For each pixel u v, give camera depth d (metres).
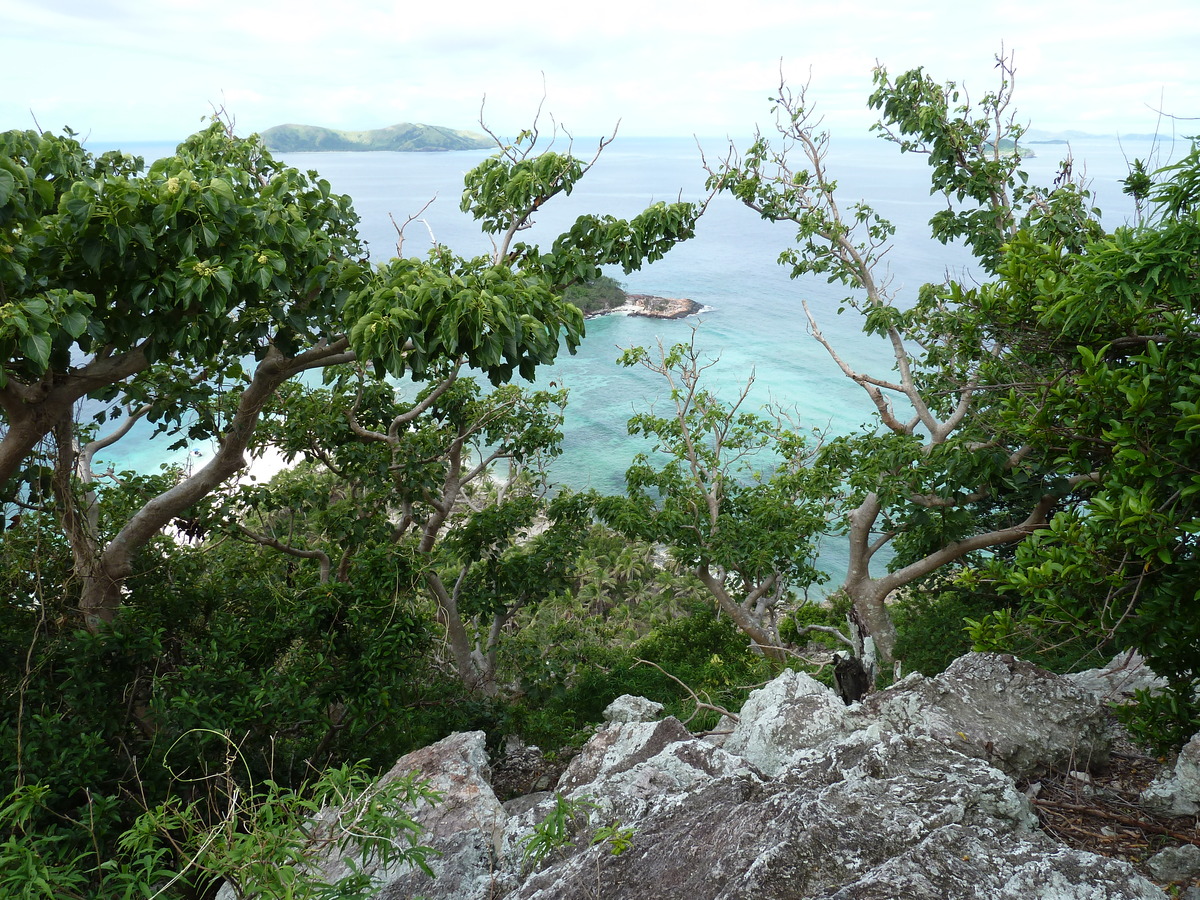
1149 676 8.68
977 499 14.66
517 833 5.79
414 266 8.09
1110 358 6.20
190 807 3.91
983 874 3.62
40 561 10.68
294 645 12.09
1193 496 4.86
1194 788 5.31
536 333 7.50
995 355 11.30
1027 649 5.94
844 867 3.90
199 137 11.11
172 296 7.65
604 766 7.77
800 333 103.44
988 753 6.17
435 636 15.93
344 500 15.74
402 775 7.52
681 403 22.25
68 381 8.20
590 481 66.06
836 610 22.58
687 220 11.36
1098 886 3.43
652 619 42.34
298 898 3.42
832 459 17.00
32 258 7.23
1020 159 17.25
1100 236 14.76
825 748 6.21
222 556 15.21
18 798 4.14
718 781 5.51
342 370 14.58
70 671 9.11
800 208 19.52
